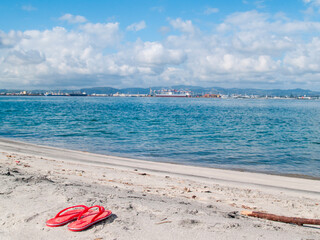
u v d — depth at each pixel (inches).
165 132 1286.9
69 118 1985.7
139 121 1870.1
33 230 175.9
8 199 225.0
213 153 789.9
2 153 606.2
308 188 434.0
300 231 205.0
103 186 325.1
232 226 189.5
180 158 707.4
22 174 337.7
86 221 182.7
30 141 912.3
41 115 2214.6
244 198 335.9
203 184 411.5
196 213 216.7
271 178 507.8
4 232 174.9
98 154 714.8
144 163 605.6
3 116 2032.5
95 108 3708.2
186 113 2930.6
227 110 3752.5
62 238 166.4
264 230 191.2
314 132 1379.2
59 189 256.1
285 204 315.6
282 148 899.4
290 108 4712.1
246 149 869.2
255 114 2940.5
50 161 539.8
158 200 264.5
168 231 176.7
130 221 188.7
